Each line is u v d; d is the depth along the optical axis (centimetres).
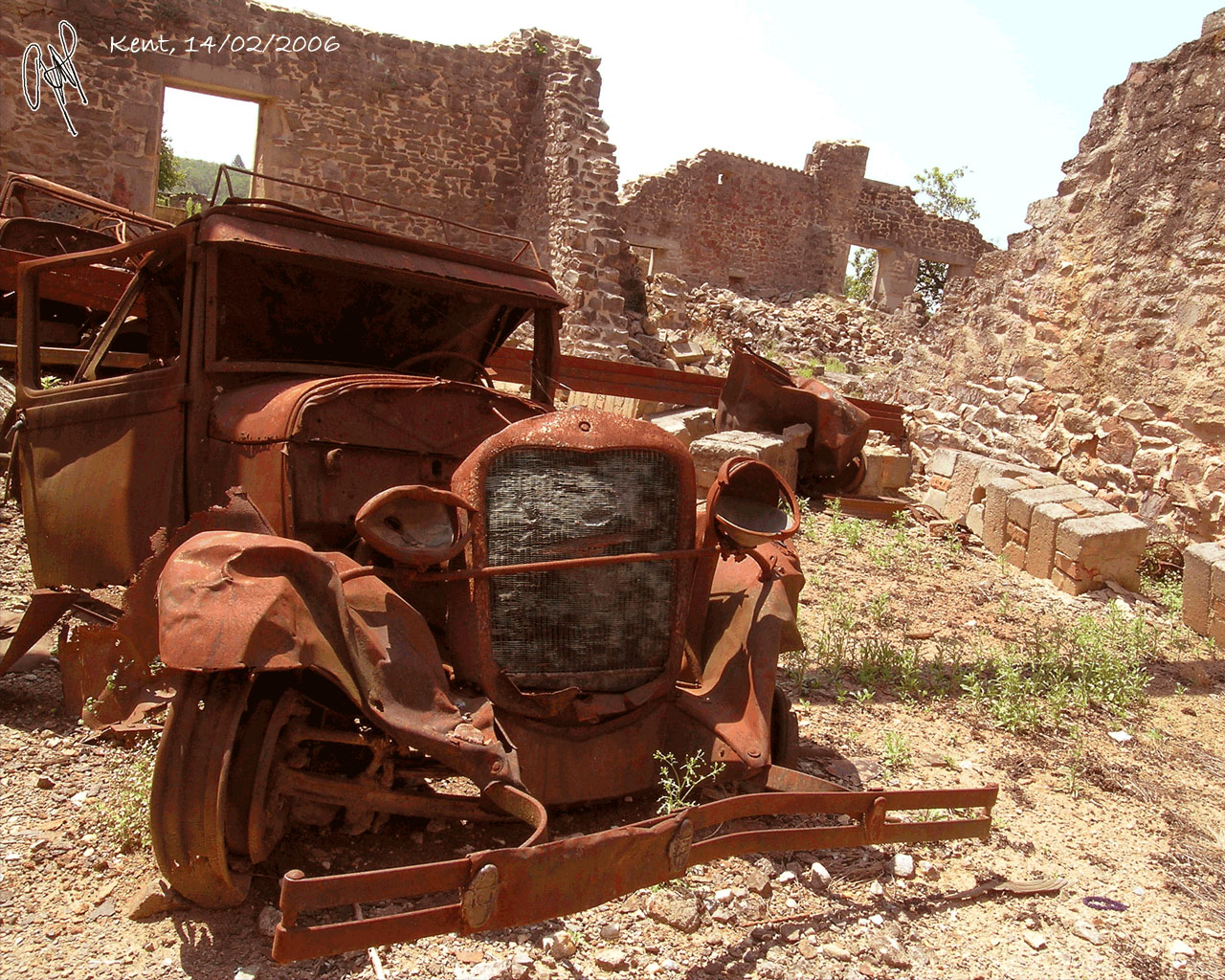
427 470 384
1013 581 849
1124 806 467
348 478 362
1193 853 424
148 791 325
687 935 317
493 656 337
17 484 504
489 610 337
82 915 295
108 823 336
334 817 340
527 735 341
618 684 358
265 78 1449
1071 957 335
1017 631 722
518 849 264
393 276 436
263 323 432
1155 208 986
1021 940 342
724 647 399
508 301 483
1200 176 945
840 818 410
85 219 1270
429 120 1566
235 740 291
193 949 283
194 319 396
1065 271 1088
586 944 307
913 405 1288
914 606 752
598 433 349
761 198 2927
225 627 272
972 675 585
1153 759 527
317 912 301
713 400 1076
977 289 1238
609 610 355
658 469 361
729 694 384
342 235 429
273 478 351
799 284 3009
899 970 314
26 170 1320
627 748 359
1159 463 937
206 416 393
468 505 331
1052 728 549
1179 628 771
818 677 582
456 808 326
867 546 895
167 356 490
